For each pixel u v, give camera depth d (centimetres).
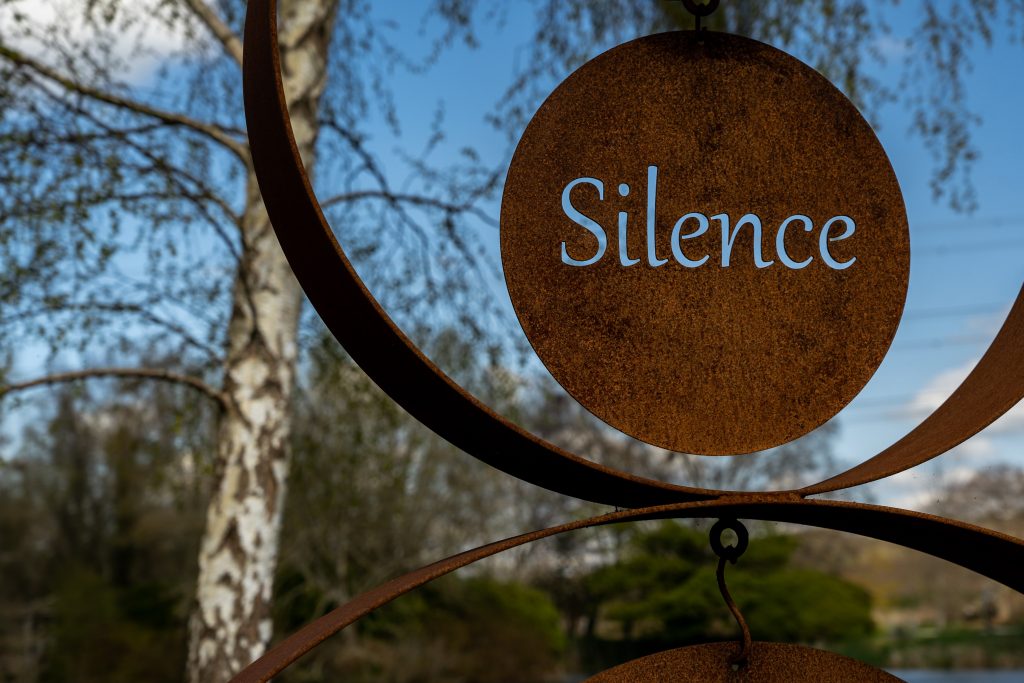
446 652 1692
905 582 2366
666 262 119
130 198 400
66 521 2053
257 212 417
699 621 1809
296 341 422
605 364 115
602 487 121
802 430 118
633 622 1869
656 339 117
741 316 119
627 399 115
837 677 120
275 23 100
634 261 118
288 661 97
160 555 2053
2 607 1953
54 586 2008
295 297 423
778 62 126
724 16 584
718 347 118
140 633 1889
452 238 511
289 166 99
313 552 1282
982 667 2256
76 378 415
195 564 1823
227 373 411
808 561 2066
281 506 408
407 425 579
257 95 107
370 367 116
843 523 123
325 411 589
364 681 1520
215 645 382
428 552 1406
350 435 579
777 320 119
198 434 482
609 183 119
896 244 123
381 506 1137
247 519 394
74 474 1998
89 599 1931
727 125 123
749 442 117
